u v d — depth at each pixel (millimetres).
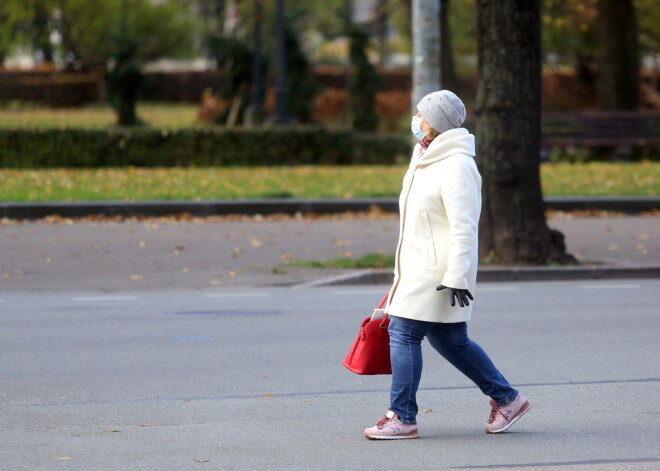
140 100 184500
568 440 19500
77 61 183125
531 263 45156
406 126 139625
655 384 24453
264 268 44281
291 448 18844
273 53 135000
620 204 63469
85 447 18859
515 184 45500
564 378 25078
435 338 19484
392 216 60938
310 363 26734
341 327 31938
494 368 19781
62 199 61625
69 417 21203
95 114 157875
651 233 54812
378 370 19844
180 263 45156
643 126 93125
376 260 45062
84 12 177750
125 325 32125
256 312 34750
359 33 118688
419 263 18859
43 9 178875
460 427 20500
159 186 67562
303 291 40031
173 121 141125
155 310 35156
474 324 32469
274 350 28406
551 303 36938
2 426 20438
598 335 30672
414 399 19500
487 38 45875
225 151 83750
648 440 19531
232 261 45688
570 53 133625
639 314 34469
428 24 54531
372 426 20375
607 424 20750
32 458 18109
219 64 124250
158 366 26297
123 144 81500
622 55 101688
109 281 41375
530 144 45656
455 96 19062
